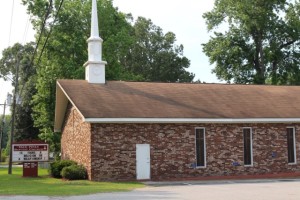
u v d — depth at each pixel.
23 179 28.72
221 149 29.83
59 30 44.84
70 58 45.59
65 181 26.34
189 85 34.62
